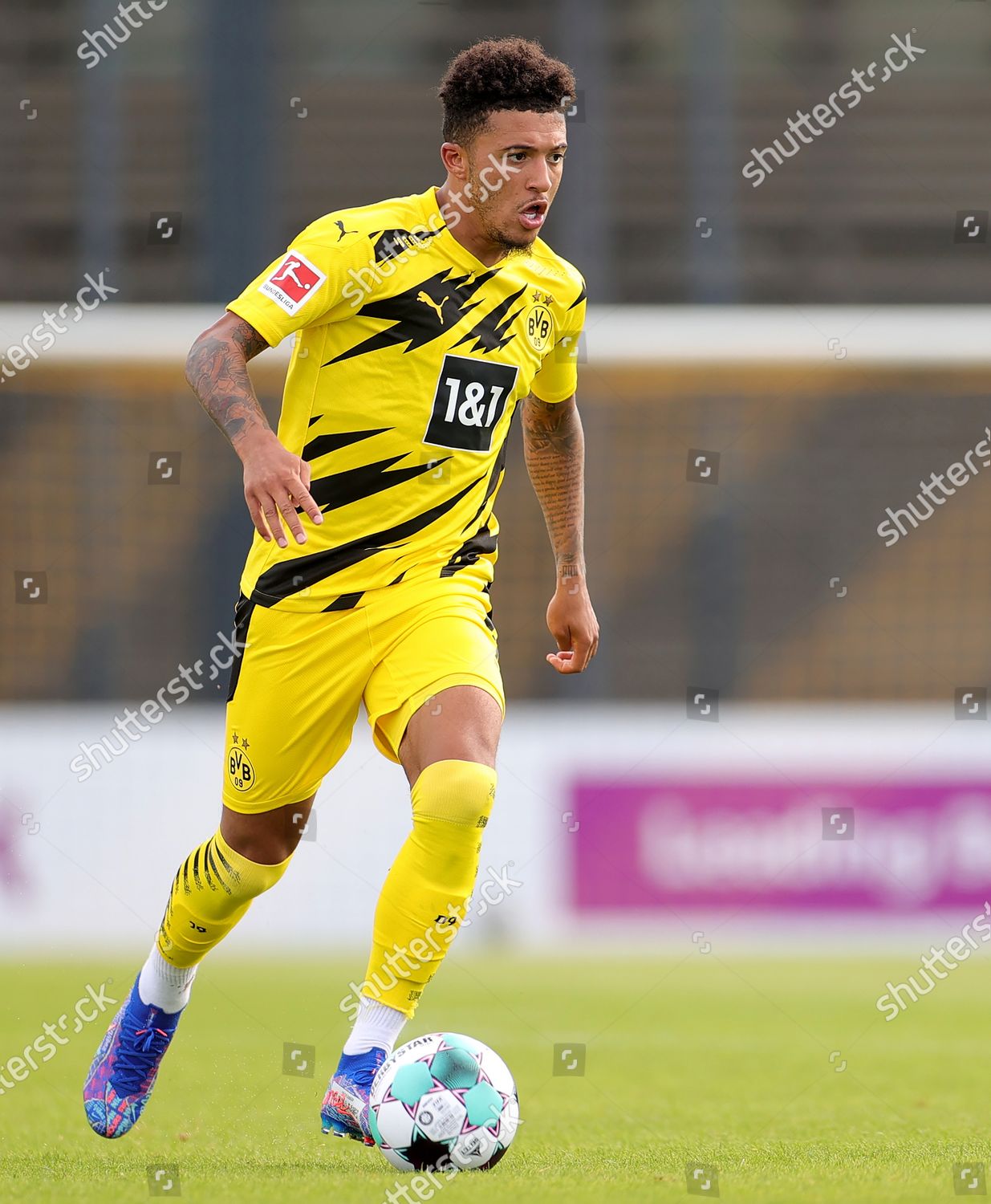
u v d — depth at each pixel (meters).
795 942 36.94
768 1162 12.13
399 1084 11.62
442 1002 27.03
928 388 46.41
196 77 55.00
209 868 12.94
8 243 53.84
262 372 41.47
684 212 55.62
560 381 13.72
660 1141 13.62
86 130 54.56
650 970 32.22
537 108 11.81
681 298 55.34
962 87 58.78
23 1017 24.52
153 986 13.30
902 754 37.38
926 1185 10.91
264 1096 16.94
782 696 54.03
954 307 57.12
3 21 54.94
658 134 56.09
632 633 52.78
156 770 36.81
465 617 12.38
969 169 58.09
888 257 57.56
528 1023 24.16
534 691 51.78
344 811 36.88
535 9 57.12
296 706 12.46
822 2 59.25
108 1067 13.37
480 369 12.45
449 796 11.52
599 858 37.22
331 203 56.69
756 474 53.91
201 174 52.44
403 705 12.08
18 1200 10.26
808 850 37.22
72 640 50.53
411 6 57.31
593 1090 17.52
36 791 36.50
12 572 50.50
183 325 43.22
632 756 37.47
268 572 12.40
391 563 12.36
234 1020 23.92
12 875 36.22
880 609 54.22
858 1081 18.14
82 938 36.25
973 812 37.28
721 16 56.31
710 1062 20.00
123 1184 11.02
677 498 52.31
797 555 54.31
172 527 50.62
